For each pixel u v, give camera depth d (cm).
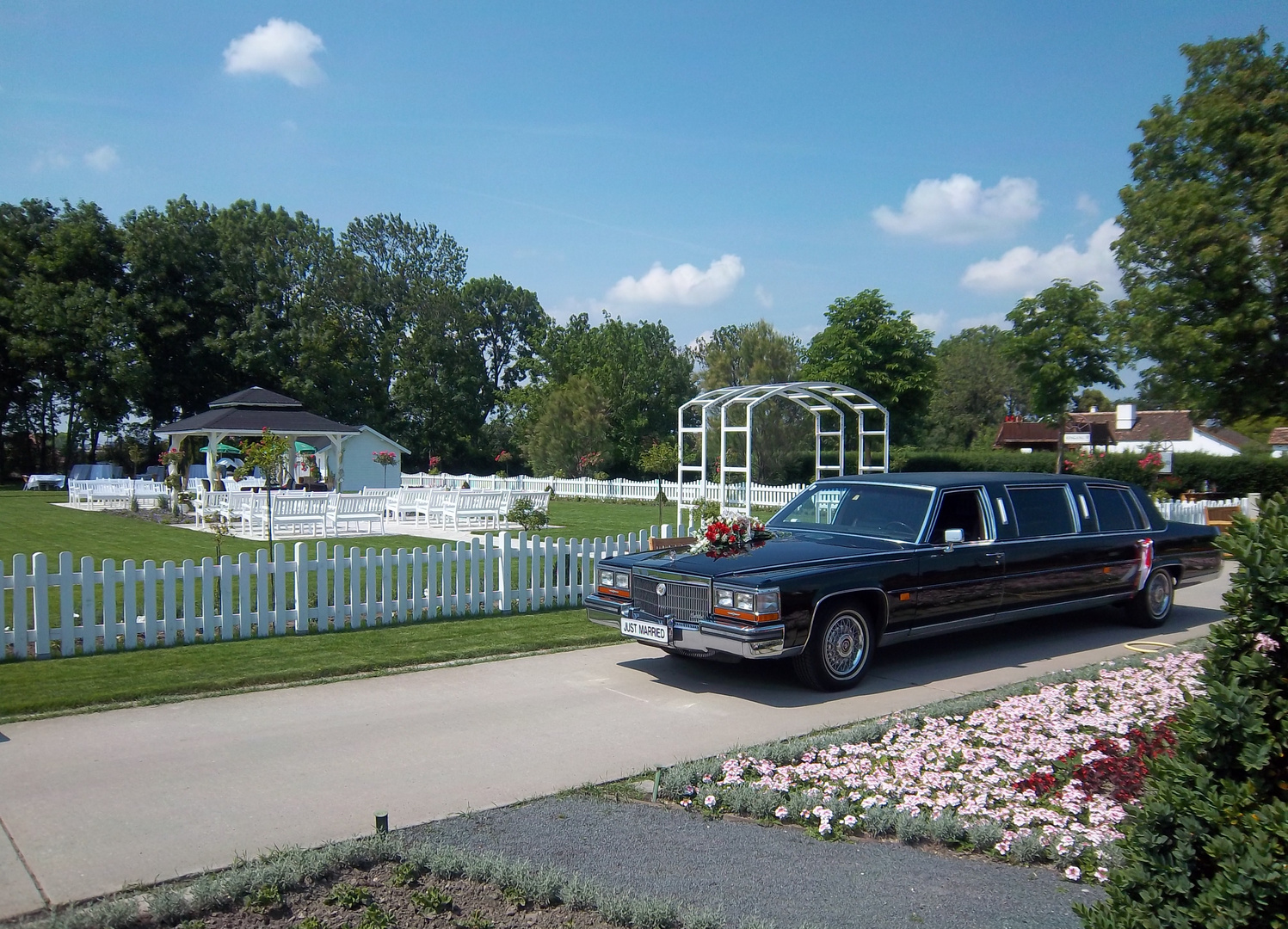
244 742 614
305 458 3294
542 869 423
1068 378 3094
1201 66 2266
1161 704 691
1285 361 2181
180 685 738
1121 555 1015
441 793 532
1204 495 2939
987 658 920
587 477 4244
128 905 379
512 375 7544
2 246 4512
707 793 529
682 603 781
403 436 5716
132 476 4131
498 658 878
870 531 888
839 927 387
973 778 559
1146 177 2398
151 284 4706
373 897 404
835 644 779
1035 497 971
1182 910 279
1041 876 451
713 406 1770
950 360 6925
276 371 4891
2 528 2084
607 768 580
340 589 966
